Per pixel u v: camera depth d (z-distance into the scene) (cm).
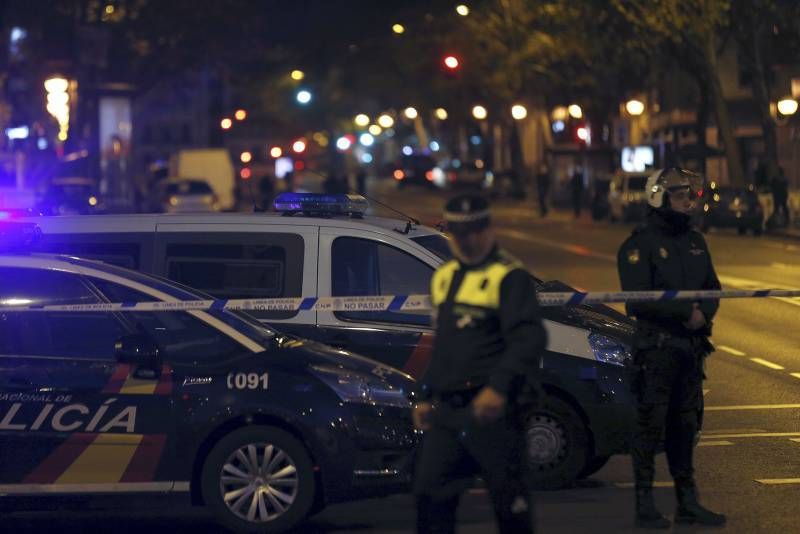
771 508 2406
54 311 2288
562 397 2605
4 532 2347
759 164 12975
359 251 2758
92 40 12294
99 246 2803
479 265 1756
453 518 1789
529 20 15338
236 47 13912
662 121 16712
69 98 12169
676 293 2191
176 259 2781
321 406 2231
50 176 11681
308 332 2709
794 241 10294
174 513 2489
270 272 2761
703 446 2991
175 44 13425
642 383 2233
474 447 1750
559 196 17700
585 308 2886
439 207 18625
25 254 2364
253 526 2242
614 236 11394
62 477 2253
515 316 1723
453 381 1755
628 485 2667
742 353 4534
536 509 2447
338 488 2241
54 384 2259
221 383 2248
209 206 14350
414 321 2716
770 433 3141
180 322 2306
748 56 11750
